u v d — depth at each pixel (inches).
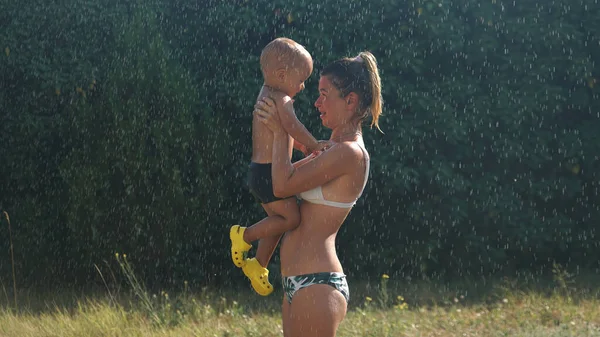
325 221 167.8
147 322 342.0
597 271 463.2
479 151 448.8
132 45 424.2
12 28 445.4
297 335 164.9
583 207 470.9
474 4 443.8
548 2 447.5
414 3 436.5
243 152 444.8
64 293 425.1
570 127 459.8
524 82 445.4
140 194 421.4
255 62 438.6
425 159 442.9
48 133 451.2
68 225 427.8
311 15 438.6
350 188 167.6
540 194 454.3
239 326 332.8
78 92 443.8
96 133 424.2
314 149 169.5
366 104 172.2
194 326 332.5
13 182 462.0
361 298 409.7
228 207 444.5
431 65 446.0
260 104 168.7
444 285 436.5
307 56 173.9
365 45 438.3
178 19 449.4
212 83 445.1
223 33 445.1
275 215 171.9
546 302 374.0
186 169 430.6
